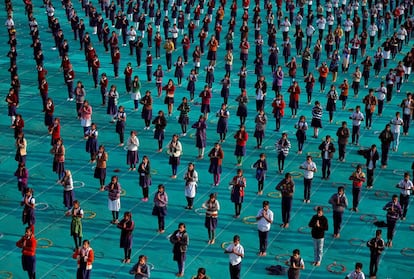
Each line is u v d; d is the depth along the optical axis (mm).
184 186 35906
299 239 31141
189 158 39281
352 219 33156
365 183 37000
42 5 73000
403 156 40625
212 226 30156
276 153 40219
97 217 32562
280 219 32844
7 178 36500
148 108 42469
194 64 52875
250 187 36031
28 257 26688
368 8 73312
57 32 57406
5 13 69250
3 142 41000
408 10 72062
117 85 50594
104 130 42781
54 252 29578
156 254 29609
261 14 71188
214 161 35344
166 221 32375
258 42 56750
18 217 32531
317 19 64750
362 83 53219
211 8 68062
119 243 30391
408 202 34031
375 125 45219
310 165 33938
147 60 50812
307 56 52656
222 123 40844
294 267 26031
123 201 34188
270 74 54281
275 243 30719
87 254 25984
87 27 65375
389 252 30391
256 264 29016
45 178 36500
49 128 41812
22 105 46594
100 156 34719
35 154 39375
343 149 38969
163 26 60375
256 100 45094
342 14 71188
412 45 64250
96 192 35031
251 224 32312
